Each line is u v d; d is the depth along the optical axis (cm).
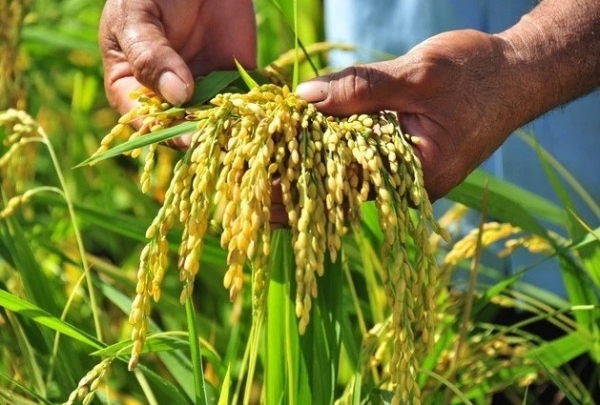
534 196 136
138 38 117
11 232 131
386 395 116
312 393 117
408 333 106
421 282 107
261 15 164
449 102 113
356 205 108
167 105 114
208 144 106
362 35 149
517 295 140
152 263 106
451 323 128
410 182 108
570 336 131
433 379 126
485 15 141
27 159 153
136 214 161
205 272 148
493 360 131
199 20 123
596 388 149
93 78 173
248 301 145
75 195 167
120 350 112
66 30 169
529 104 117
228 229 106
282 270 116
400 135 110
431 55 113
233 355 133
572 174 142
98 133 175
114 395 135
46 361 130
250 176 105
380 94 112
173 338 117
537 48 117
